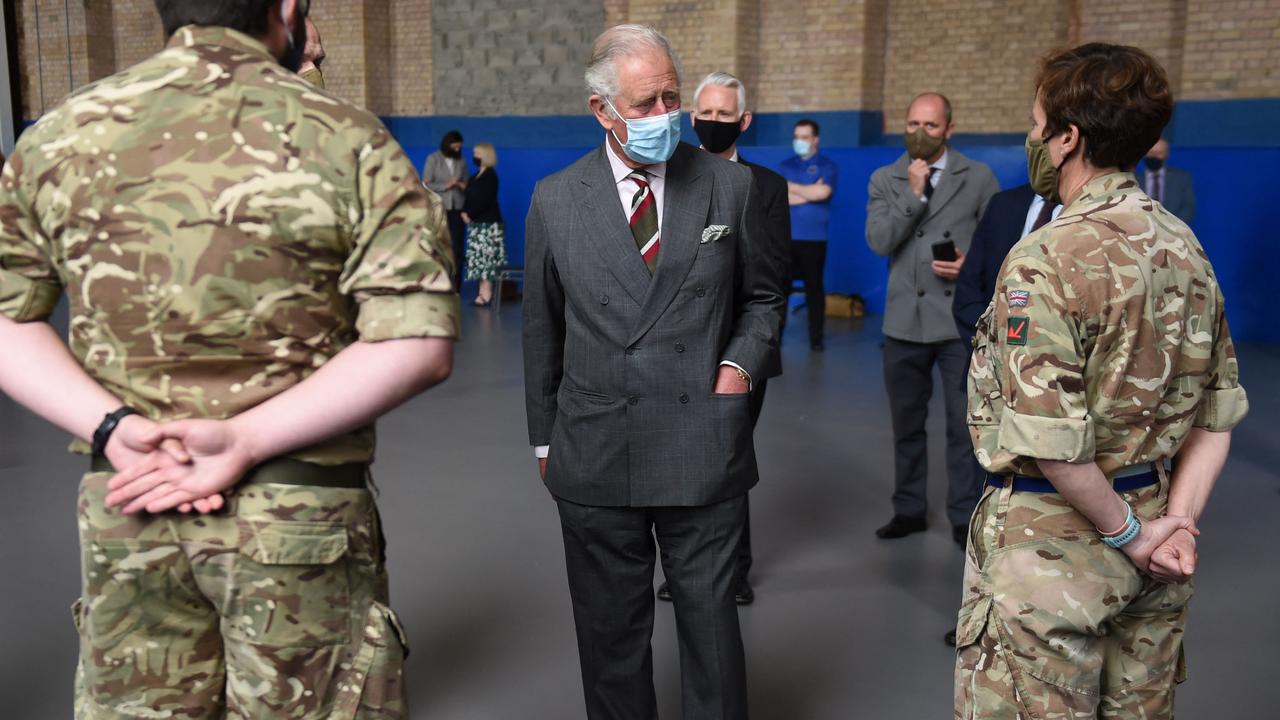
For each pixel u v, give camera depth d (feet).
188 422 3.86
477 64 43.78
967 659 5.33
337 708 4.22
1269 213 25.21
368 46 44.65
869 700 8.64
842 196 30.99
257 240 3.88
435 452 16.14
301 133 3.91
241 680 4.13
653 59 6.23
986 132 35.91
